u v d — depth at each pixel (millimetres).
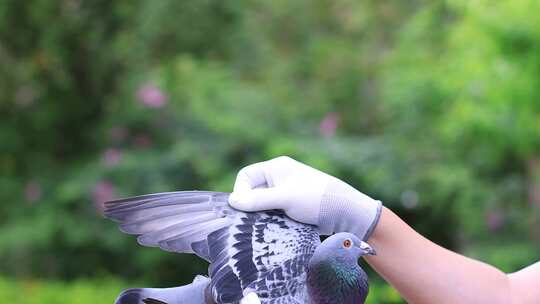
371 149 7246
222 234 1535
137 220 1535
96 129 7988
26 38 7562
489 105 5867
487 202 6738
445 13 8023
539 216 6625
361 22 9383
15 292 6098
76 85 7855
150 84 7441
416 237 1803
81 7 7422
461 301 1772
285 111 7734
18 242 7129
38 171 7852
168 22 7316
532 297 1803
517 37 5492
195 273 7035
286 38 9367
